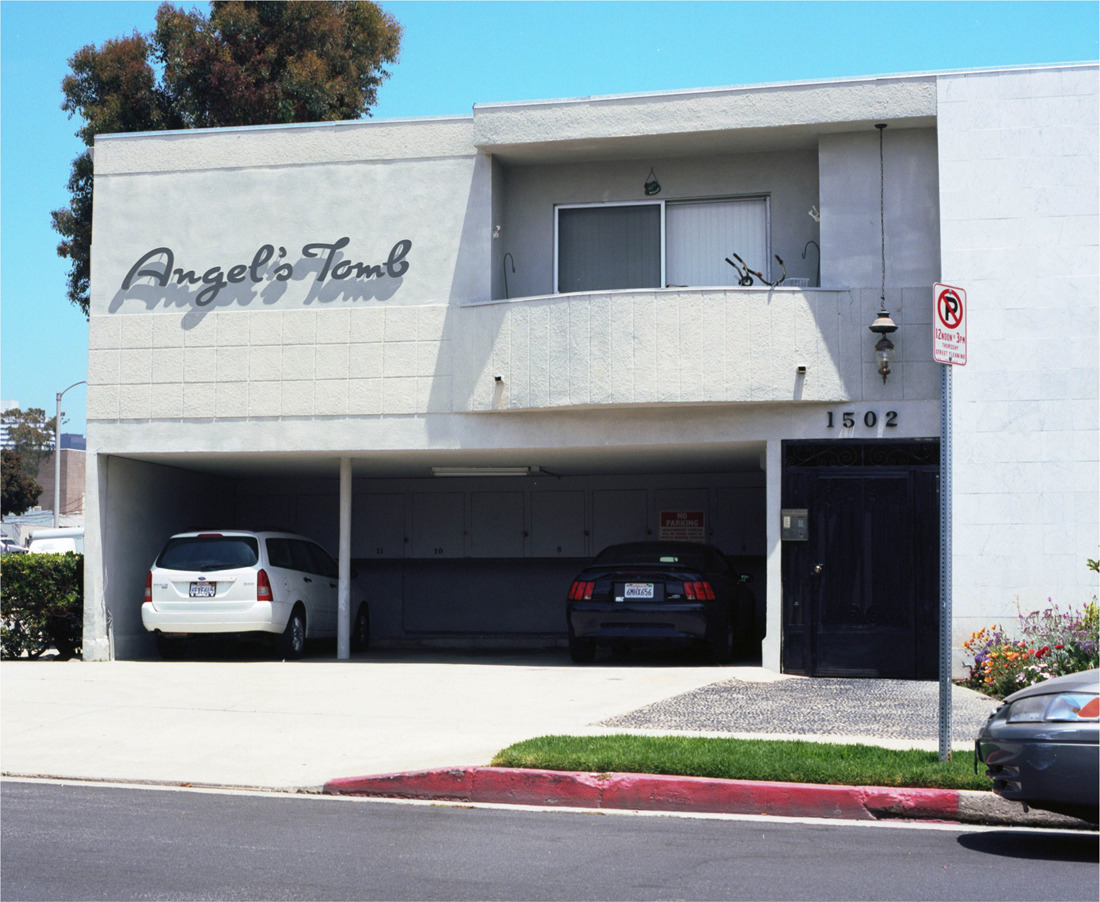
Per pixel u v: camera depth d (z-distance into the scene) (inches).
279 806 323.3
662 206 629.6
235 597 628.4
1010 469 547.5
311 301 626.8
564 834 290.4
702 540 786.8
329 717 440.5
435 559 825.5
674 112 591.5
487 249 613.6
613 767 335.6
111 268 648.4
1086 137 551.8
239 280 635.5
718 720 420.5
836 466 568.1
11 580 648.4
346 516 661.9
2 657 663.1
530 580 816.9
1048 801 264.7
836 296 569.0
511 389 585.0
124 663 623.5
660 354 565.6
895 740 381.4
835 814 314.8
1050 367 546.6
